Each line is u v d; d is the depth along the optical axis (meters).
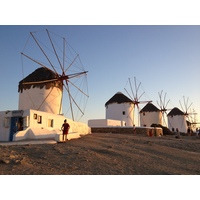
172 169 8.29
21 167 6.74
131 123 39.28
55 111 22.98
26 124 14.77
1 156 7.78
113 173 6.97
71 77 22.59
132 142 15.93
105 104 42.34
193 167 9.05
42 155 8.78
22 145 10.87
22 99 23.28
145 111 52.06
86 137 17.25
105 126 29.97
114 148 11.97
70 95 22.12
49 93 22.59
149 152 11.93
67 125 13.32
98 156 9.30
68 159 8.39
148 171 7.63
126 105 39.38
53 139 13.84
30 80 23.09
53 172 6.51
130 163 8.66
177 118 57.22
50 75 23.19
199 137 32.88
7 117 15.52
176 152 12.89
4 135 15.36
